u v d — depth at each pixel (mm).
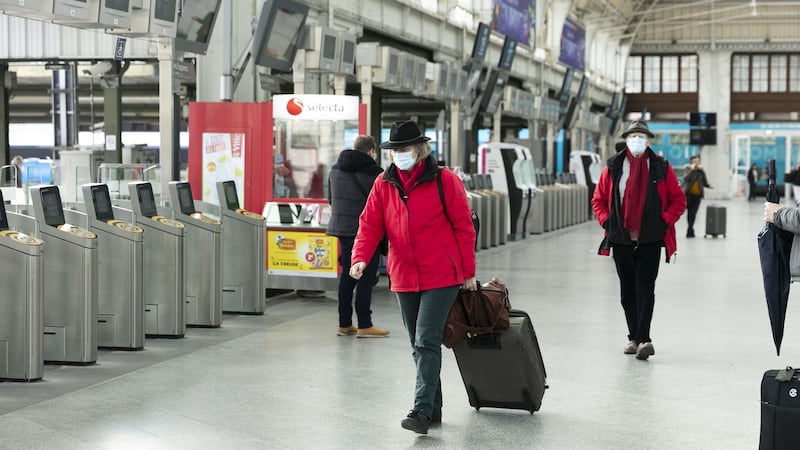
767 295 5613
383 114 38375
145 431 6355
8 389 7570
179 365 8531
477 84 26484
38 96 27688
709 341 9859
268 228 12906
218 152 13070
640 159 8695
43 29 16891
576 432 6402
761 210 40531
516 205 24344
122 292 9195
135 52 16453
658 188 8648
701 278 15602
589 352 9203
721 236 25703
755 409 7039
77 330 8477
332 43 16344
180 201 10516
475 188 22172
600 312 11820
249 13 15789
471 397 6875
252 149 12961
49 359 8555
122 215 9898
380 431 6406
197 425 6520
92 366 8477
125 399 7238
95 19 10516
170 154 12336
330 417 6758
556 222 29016
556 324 10883
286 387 7664
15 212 8961
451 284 6270
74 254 8453
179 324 9891
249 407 7016
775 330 5613
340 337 9984
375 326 10672
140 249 9203
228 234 11547
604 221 8867
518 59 34594
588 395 7457
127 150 20703
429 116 38594
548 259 19000
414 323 6457
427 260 6270
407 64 20375
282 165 12953
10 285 7781
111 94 19750
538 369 6805
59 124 20906
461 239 6348
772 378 5148
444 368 8453
